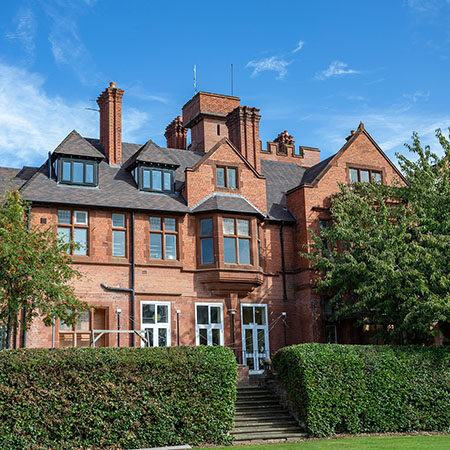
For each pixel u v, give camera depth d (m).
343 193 29.39
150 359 19.95
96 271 26.80
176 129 37.78
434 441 20.11
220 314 28.77
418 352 23.86
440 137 27.69
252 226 29.45
